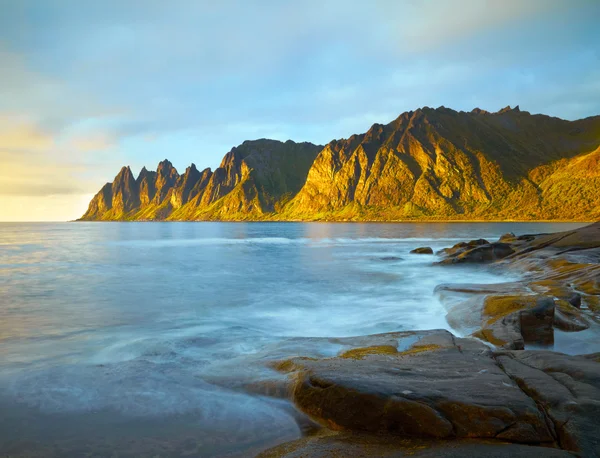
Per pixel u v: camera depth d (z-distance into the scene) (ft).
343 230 370.73
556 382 17.54
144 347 30.07
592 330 32.42
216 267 91.81
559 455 12.51
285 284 65.82
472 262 82.17
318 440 15.89
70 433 17.25
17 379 23.41
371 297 53.47
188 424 18.10
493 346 28.04
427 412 15.42
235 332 35.14
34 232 348.38
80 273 80.84
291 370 22.59
